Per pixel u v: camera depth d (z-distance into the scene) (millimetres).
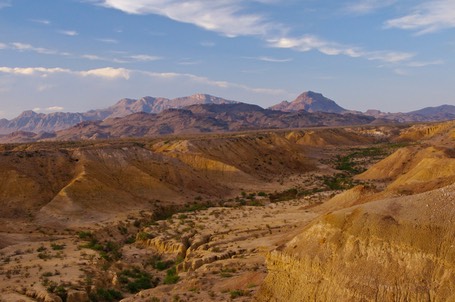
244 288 34656
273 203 81000
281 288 28812
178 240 56625
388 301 23703
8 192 73750
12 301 35000
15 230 62750
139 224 69875
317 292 26703
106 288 41156
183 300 33875
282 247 29984
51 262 47188
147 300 35094
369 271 25078
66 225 67438
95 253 51906
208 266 43156
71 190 75625
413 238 24469
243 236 55000
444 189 26656
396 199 27406
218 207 78625
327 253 27406
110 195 78188
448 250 23219
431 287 22906
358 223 26906
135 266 49688
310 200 78375
